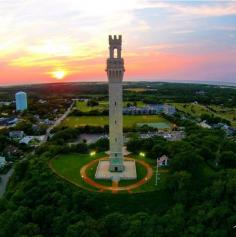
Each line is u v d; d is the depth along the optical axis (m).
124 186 146.00
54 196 136.25
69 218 122.38
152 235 111.44
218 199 129.25
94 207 131.50
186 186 137.88
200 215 120.56
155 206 134.50
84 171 163.88
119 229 117.31
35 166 173.00
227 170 148.00
